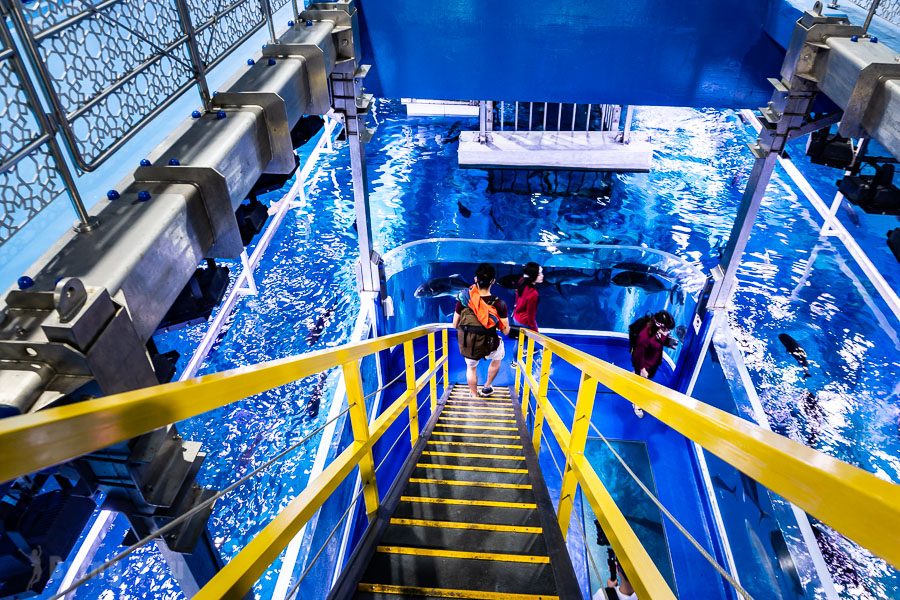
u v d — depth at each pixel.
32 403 1.17
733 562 5.43
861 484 0.51
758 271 10.21
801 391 7.37
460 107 18.27
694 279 9.14
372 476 2.60
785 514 5.18
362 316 7.38
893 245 3.98
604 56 6.08
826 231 11.50
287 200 11.73
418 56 6.23
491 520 2.82
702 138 16.97
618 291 9.99
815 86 4.86
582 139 14.97
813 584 4.85
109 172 3.41
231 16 2.77
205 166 1.96
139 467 1.57
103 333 1.29
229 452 6.50
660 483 6.51
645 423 7.25
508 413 5.89
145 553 5.33
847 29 4.39
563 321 10.06
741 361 6.67
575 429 2.04
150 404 0.89
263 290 9.30
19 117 1.37
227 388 1.16
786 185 13.53
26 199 1.41
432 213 12.92
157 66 2.06
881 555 0.49
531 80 6.29
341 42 4.36
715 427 0.80
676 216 12.86
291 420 6.93
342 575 2.14
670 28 5.87
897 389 7.38
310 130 3.98
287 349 8.05
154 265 1.65
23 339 1.21
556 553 2.28
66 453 0.73
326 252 10.46
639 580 1.21
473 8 5.92
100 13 1.69
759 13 5.69
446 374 7.09
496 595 2.07
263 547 1.32
